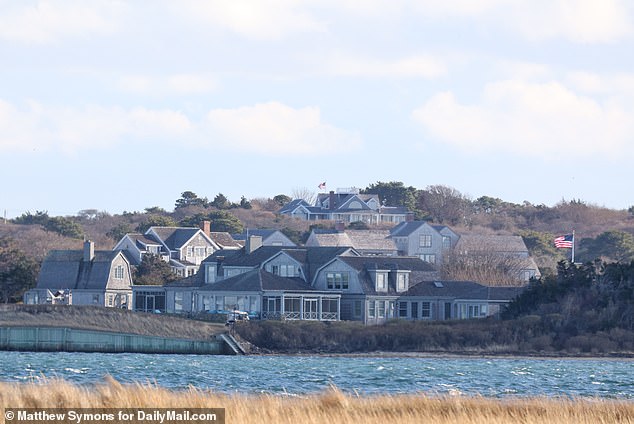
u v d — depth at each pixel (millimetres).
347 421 156000
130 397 162000
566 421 164375
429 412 168250
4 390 163875
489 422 161375
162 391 168000
